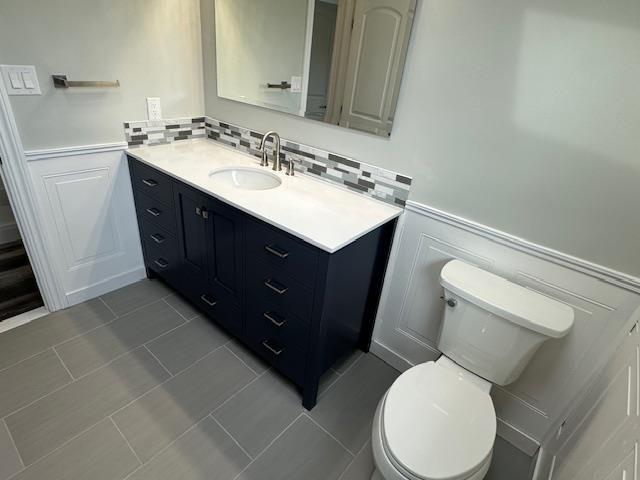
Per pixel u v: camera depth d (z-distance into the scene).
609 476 0.80
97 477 1.27
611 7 0.95
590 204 1.13
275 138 1.83
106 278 2.15
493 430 1.11
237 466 1.35
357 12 1.40
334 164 1.70
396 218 1.57
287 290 1.42
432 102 1.33
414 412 1.14
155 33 1.86
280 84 1.77
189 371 1.72
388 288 1.74
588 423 1.14
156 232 2.05
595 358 1.25
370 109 1.50
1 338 1.79
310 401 1.57
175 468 1.32
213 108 2.18
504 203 1.29
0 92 1.46
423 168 1.44
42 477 1.25
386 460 1.04
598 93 1.03
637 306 1.13
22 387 1.56
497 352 1.26
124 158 1.98
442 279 1.30
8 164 1.58
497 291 1.26
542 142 1.16
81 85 1.67
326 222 1.37
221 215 1.56
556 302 1.23
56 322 1.92
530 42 1.09
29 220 1.72
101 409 1.50
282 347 1.57
